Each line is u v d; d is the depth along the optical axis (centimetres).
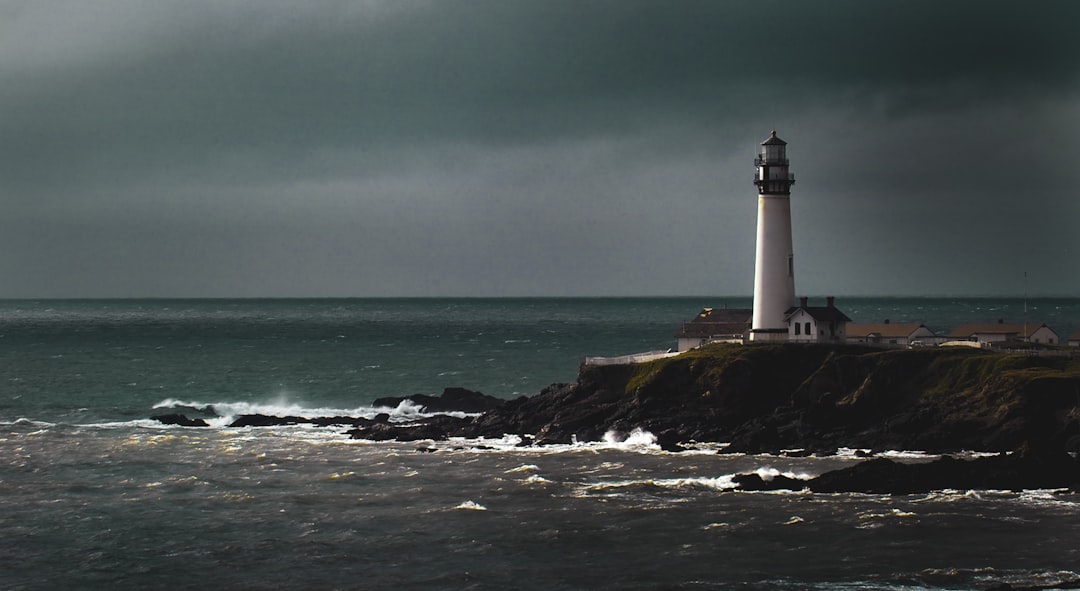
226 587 5597
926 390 9262
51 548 6234
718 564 5850
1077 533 6247
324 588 5566
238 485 7788
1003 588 5322
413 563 5941
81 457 8869
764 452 8669
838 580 5569
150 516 6919
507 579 5672
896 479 7256
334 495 7462
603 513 6869
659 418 9525
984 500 6956
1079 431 8206
